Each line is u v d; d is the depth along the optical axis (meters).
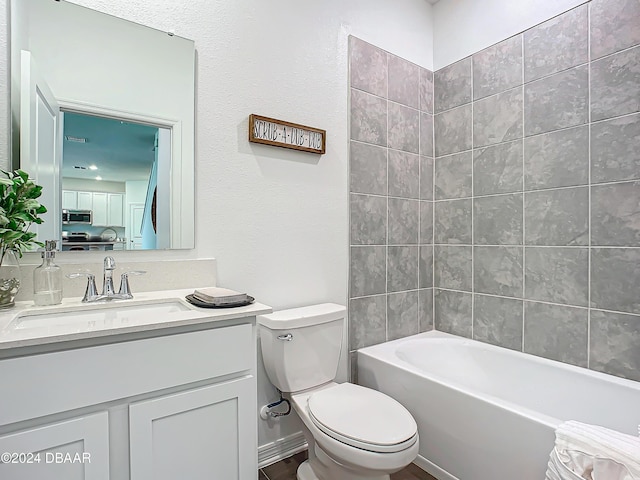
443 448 1.63
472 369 2.13
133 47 1.44
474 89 2.24
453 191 2.37
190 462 1.08
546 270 1.91
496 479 1.42
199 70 1.59
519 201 2.02
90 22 1.36
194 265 1.55
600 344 1.72
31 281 1.26
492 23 2.14
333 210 2.02
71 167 1.33
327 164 1.99
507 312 2.08
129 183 1.44
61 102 1.31
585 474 1.06
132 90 1.44
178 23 1.54
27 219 1.10
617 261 1.66
